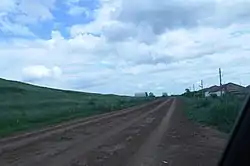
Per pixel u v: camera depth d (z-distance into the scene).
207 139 22.83
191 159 15.72
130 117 49.12
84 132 29.91
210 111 40.91
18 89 122.06
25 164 15.17
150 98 194.75
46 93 132.38
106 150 18.95
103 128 33.25
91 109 77.50
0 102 81.06
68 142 23.27
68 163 15.24
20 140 25.39
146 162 15.14
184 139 23.00
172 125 33.41
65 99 117.25
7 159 16.59
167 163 14.85
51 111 66.56
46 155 17.67
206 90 113.12
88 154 17.66
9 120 45.00
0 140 25.67
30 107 74.56
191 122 35.94
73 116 56.25
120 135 26.41
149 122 38.22
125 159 15.95
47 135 28.39
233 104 34.97
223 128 28.33
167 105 89.12
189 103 87.81
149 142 21.80
